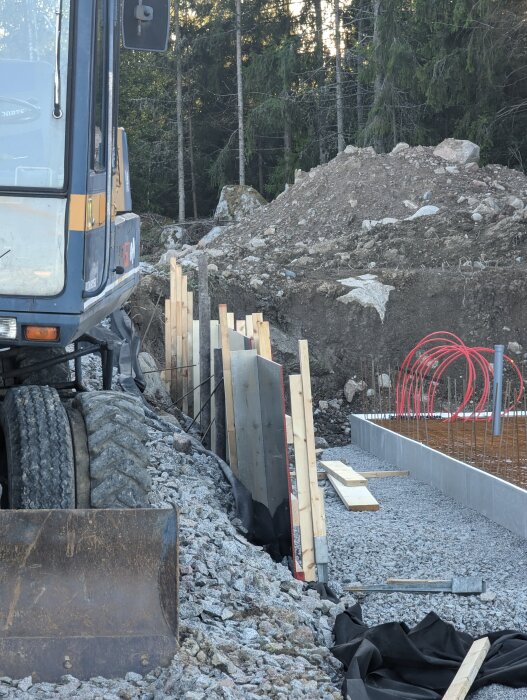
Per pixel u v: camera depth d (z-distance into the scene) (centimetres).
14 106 469
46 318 473
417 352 1758
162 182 4259
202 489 869
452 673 532
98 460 484
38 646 423
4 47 466
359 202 2361
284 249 2138
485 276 1833
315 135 3806
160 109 4184
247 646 514
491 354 1762
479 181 2400
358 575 788
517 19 2969
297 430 754
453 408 1644
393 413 1522
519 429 1305
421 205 2312
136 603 442
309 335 1767
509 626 664
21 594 434
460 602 715
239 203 3177
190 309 1363
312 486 749
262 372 848
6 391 575
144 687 418
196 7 4081
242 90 4016
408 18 3216
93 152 483
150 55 4106
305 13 4038
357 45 3519
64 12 466
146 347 1485
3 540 441
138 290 1619
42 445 475
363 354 1753
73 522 448
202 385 1210
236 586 597
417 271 1852
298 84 3825
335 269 1967
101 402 509
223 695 419
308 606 630
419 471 1212
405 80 3073
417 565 820
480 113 3172
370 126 3195
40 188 467
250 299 1786
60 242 471
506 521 945
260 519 852
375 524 966
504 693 500
